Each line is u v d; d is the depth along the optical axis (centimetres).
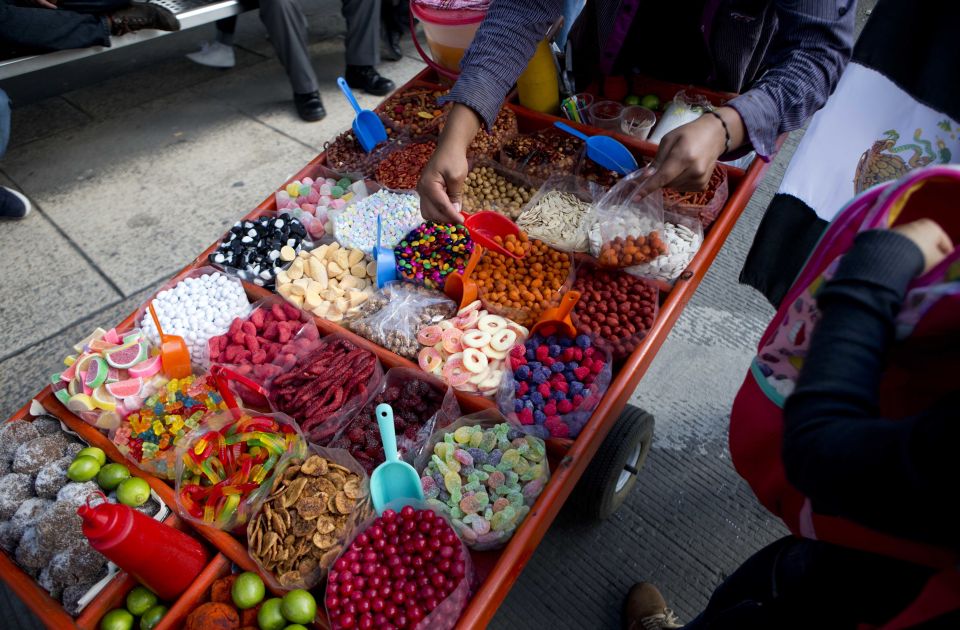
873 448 61
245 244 202
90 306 303
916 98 146
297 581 132
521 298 179
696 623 139
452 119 176
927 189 85
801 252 181
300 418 162
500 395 160
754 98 160
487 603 125
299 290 189
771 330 111
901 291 69
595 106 246
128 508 121
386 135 241
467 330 175
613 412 155
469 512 143
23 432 163
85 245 331
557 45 238
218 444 151
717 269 311
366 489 145
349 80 436
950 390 79
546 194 210
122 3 342
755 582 124
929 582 79
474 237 182
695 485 236
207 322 183
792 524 110
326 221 221
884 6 146
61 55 331
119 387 163
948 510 58
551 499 139
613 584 212
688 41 223
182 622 133
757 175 208
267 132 402
